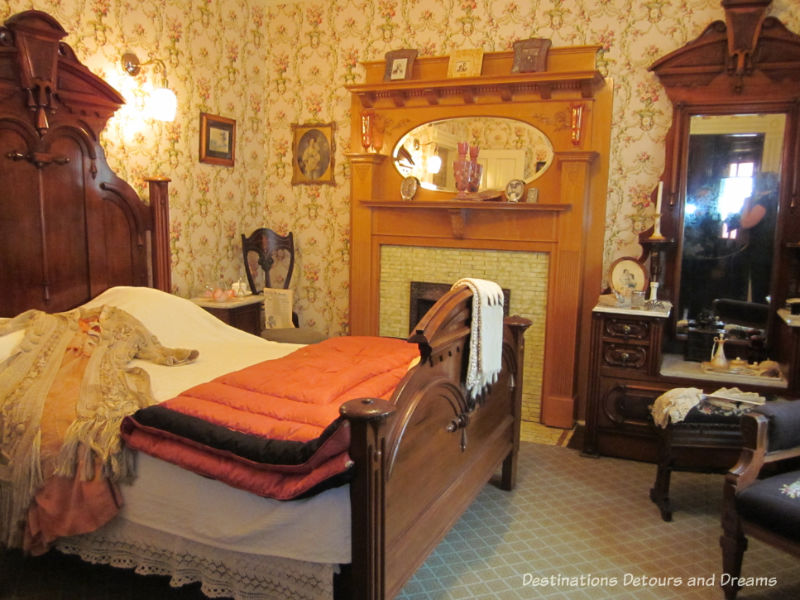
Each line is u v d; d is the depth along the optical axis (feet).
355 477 5.05
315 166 14.49
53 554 7.58
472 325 7.32
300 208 14.85
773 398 9.78
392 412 5.01
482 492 9.52
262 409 6.25
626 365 10.59
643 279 11.28
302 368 7.41
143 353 8.80
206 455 5.75
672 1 11.23
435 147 13.12
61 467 6.30
